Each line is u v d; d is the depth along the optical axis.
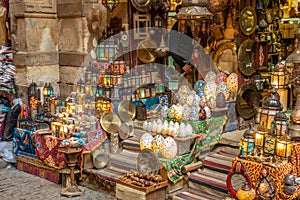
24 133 6.69
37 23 7.53
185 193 5.24
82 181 6.04
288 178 4.21
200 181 5.27
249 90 6.75
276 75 5.96
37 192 5.82
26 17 7.41
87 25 7.16
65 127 6.01
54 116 6.50
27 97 7.61
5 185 6.11
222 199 4.95
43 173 6.41
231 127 6.46
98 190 5.85
